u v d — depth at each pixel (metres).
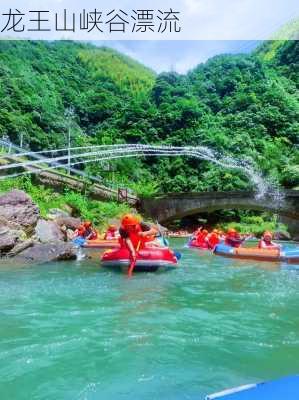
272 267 15.27
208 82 99.62
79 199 35.69
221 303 8.77
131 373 5.08
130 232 13.27
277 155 75.31
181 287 10.65
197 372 5.14
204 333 6.66
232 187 67.06
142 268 13.41
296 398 3.34
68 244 16.33
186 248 24.92
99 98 96.38
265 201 45.91
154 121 84.06
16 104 73.56
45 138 71.19
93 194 43.66
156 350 5.85
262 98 89.69
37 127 71.81
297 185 66.38
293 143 82.38
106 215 36.50
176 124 83.50
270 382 3.59
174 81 103.19
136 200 50.47
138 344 6.07
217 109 93.31
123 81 116.50
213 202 47.91
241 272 13.77
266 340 6.35
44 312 7.77
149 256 13.34
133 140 82.19
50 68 100.94
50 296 9.20
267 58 114.25
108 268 13.67
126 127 84.62
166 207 49.88
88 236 21.73
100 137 82.38
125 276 12.27
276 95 89.06
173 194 49.59
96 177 54.44
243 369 5.26
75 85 101.19
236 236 21.02
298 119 85.50
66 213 30.75
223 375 5.07
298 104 89.31
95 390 4.62
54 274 12.29
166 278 12.13
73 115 86.06
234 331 6.79
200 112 86.31
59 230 21.00
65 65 107.75
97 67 115.81
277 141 80.31
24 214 18.45
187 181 70.19
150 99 98.06
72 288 10.19
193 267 15.10
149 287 10.52
